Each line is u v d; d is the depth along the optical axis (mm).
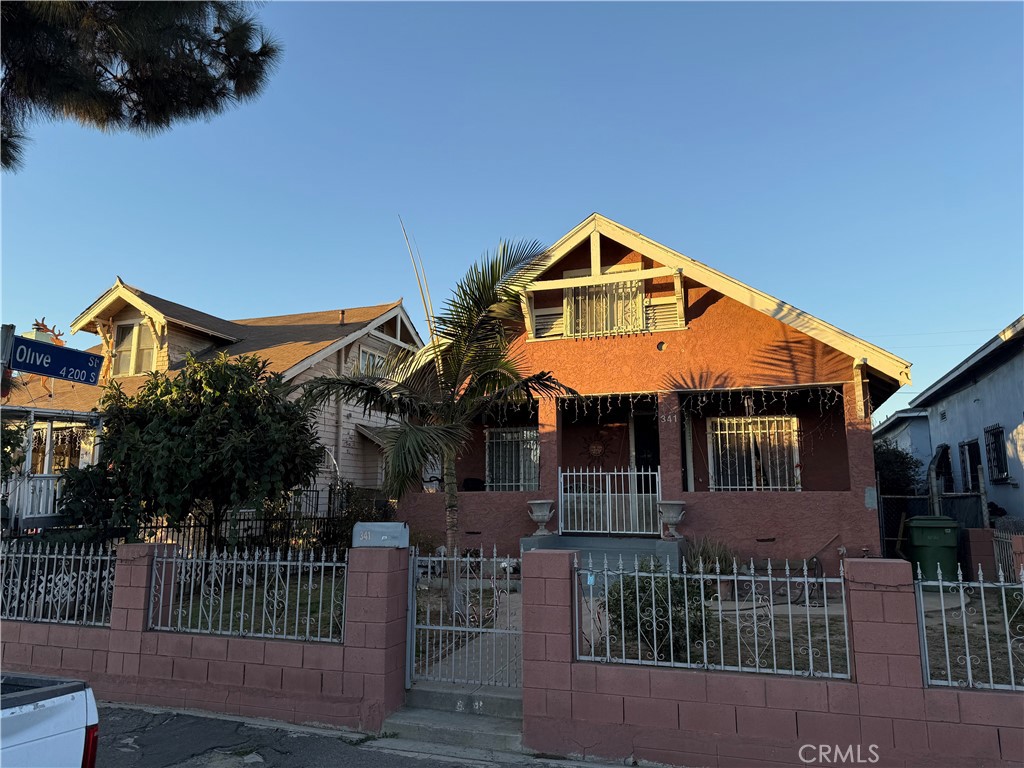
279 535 12805
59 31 6660
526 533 11750
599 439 14047
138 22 6680
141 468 9812
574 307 12094
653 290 11797
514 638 7680
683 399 12695
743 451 12820
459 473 14398
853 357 10289
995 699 4367
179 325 16594
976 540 10500
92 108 7391
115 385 10953
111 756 5266
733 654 6434
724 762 4801
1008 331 11953
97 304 16766
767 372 10930
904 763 4453
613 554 10719
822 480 12375
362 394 8906
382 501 15758
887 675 4566
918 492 17672
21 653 6980
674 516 10688
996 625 7988
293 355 16203
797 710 4703
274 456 10344
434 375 8836
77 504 9969
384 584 5906
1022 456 12758
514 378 8820
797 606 9180
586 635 7078
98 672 6672
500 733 5430
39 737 2828
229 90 7977
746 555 10555
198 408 10578
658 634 5820
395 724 5684
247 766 5086
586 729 5141
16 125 7246
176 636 6465
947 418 18297
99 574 7191
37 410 10859
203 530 11648
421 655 7133
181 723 5938
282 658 6078
